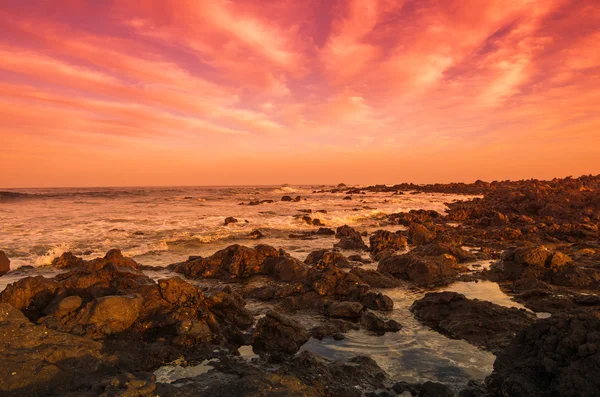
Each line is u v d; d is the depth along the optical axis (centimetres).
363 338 1016
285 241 2759
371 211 5097
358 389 729
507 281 1644
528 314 1135
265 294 1386
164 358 855
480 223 3725
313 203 6856
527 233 2983
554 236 2888
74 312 954
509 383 651
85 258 1962
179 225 3347
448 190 11212
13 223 3241
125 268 1269
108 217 3903
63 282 1130
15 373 669
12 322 772
